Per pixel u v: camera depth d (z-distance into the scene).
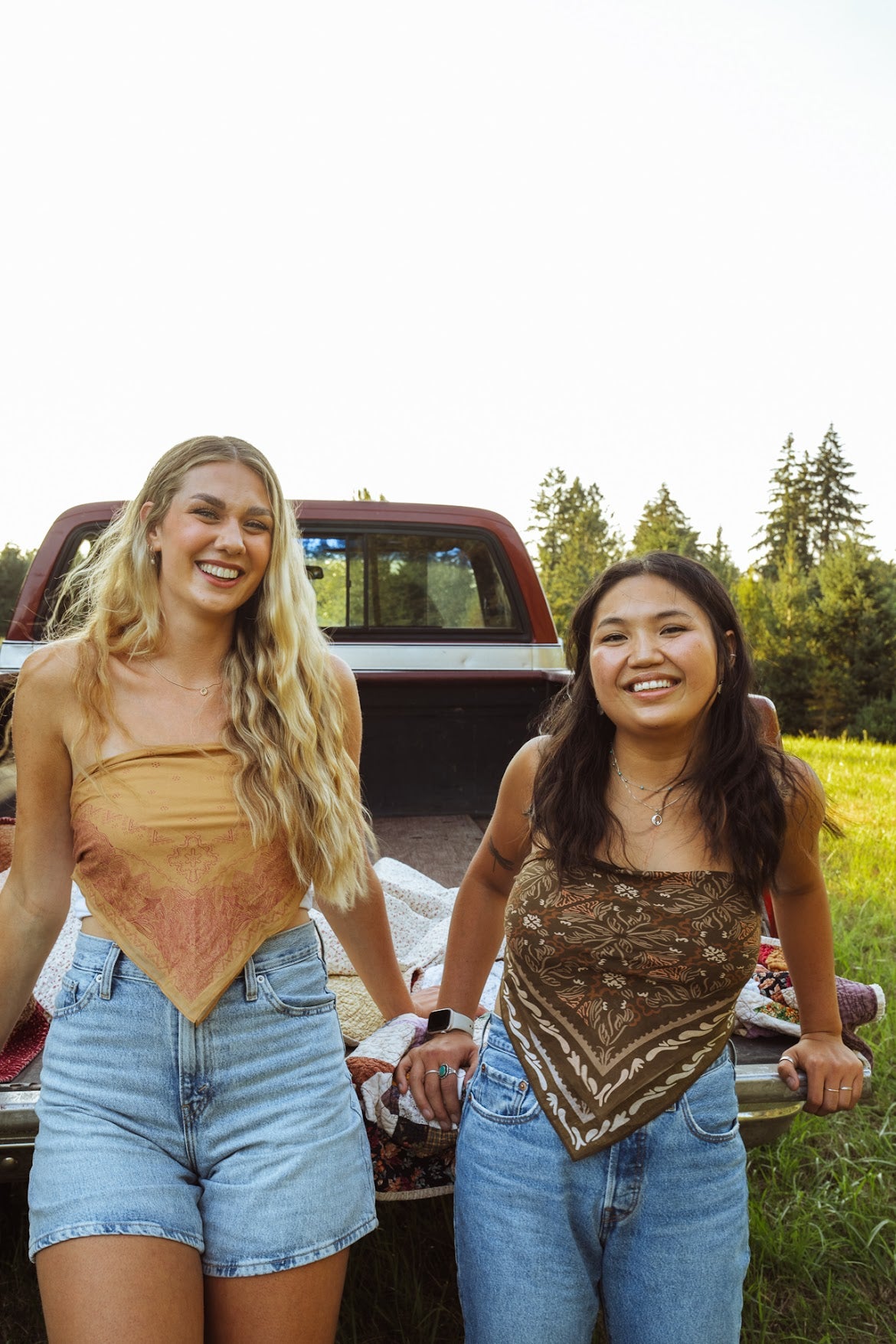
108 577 1.52
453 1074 1.66
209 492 1.47
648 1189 1.34
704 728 1.50
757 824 1.40
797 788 1.50
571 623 1.58
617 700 1.44
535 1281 1.35
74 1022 1.38
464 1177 1.44
